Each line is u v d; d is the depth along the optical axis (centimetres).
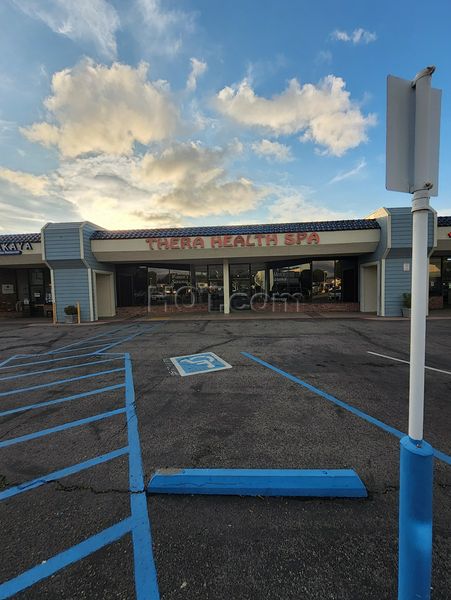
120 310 1881
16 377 631
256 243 1564
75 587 186
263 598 175
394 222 1435
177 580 188
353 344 889
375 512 242
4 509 254
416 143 156
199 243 1575
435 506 246
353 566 195
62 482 288
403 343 898
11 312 1948
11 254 1614
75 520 240
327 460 312
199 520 238
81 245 1519
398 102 158
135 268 1908
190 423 403
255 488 264
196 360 730
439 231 1486
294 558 201
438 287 1823
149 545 215
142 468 307
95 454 335
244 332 1134
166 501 260
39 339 1098
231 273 1959
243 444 347
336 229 1529
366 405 450
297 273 1866
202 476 282
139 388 543
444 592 176
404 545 151
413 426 151
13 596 181
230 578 188
